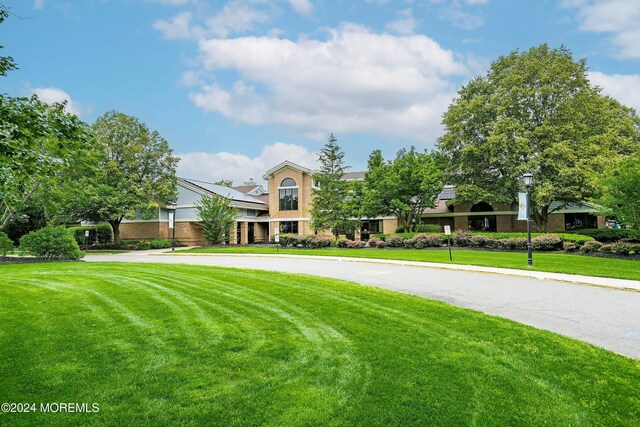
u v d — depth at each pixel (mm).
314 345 5590
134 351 5242
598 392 4164
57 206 22547
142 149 35812
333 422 3494
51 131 5238
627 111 34312
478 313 7602
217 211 34000
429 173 27953
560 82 27344
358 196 30234
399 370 4688
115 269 14430
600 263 15609
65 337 5781
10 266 16062
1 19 5820
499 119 28188
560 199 28172
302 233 38375
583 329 6770
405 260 18594
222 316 7176
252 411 3672
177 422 3463
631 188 18641
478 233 25625
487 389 4207
